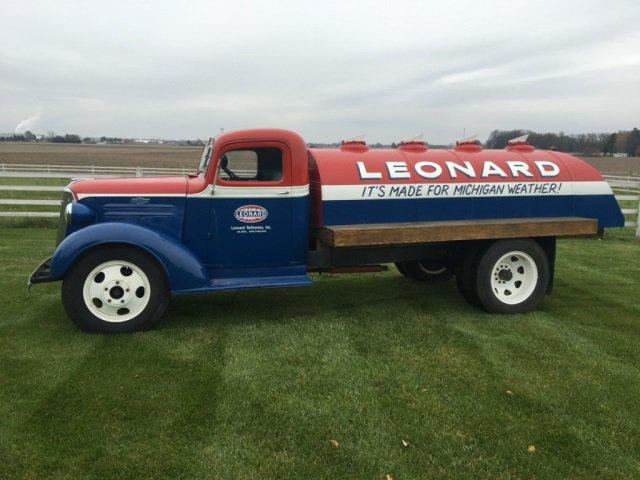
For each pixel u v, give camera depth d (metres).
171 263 4.80
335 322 5.29
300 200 5.24
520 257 5.67
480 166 5.69
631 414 3.53
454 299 6.21
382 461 2.97
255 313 5.57
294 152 5.19
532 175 5.80
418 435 3.24
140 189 5.01
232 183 5.10
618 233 11.41
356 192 5.25
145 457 2.97
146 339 4.70
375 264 5.85
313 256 5.47
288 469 2.90
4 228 10.66
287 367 4.16
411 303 6.02
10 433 3.17
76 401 3.56
